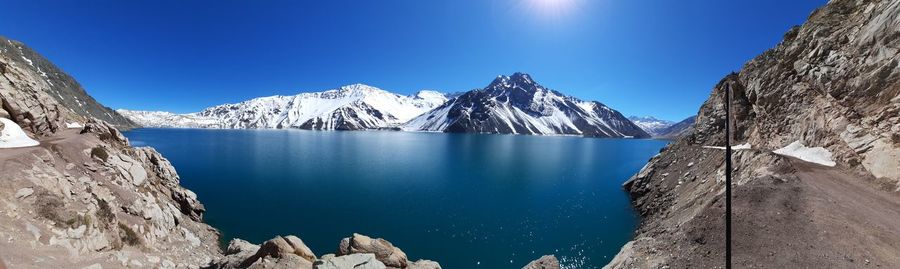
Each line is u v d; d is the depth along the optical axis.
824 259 18.17
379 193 66.56
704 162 47.69
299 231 44.00
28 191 22.09
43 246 18.59
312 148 168.25
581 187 75.50
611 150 199.88
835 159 31.41
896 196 24.77
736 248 20.50
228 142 198.88
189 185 69.56
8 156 25.44
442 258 36.97
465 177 87.62
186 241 34.69
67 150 32.69
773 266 18.36
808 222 21.50
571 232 44.97
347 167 101.94
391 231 44.81
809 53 41.31
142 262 23.44
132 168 38.91
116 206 30.02
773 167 31.14
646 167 67.25
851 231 20.25
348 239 24.39
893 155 26.73
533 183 80.44
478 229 45.88
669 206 45.75
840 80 35.09
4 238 17.20
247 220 47.78
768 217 22.55
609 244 40.81
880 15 32.88
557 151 180.50
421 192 68.31
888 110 29.14
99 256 21.23
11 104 37.53
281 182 75.38
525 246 40.28
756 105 46.84
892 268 17.03
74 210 23.23
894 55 30.25
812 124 36.16
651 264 21.95
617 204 59.72
